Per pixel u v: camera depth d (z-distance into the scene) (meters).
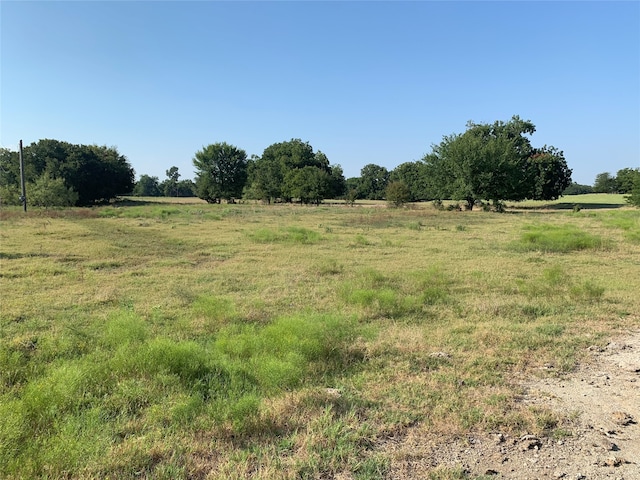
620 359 5.66
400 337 6.47
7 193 45.56
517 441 3.72
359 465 3.31
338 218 34.03
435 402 4.42
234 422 3.78
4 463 3.06
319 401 4.35
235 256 14.80
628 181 60.78
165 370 4.73
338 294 9.09
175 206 53.19
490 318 7.66
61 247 15.96
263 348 5.46
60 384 4.16
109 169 68.38
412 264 13.34
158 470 3.17
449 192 48.66
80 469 3.12
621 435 3.81
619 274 11.54
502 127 62.94
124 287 9.88
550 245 16.66
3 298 8.65
